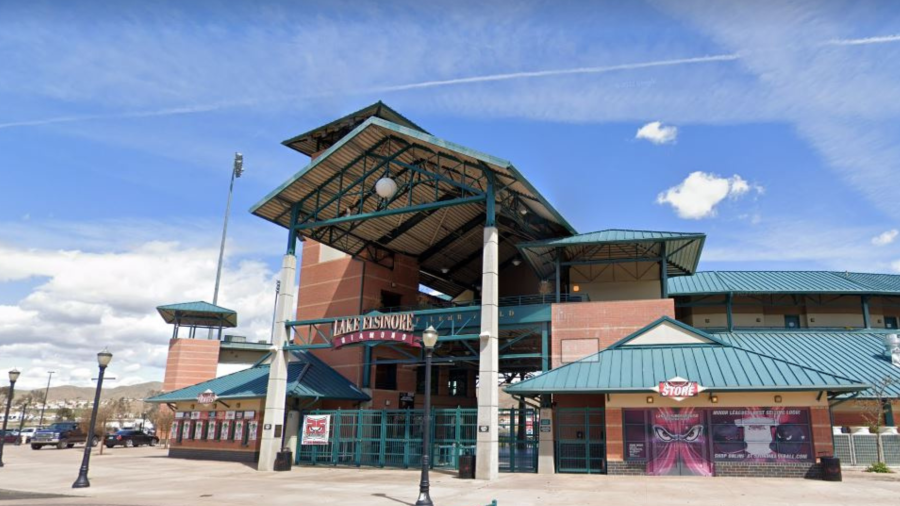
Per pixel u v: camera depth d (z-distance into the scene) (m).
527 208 28.16
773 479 20.39
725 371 21.86
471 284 42.69
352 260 35.56
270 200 28.61
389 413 29.86
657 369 22.77
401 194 29.78
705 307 36.53
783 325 36.16
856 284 36.12
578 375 23.36
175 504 15.95
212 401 31.81
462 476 22.31
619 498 16.31
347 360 33.56
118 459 33.94
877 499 15.81
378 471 25.53
